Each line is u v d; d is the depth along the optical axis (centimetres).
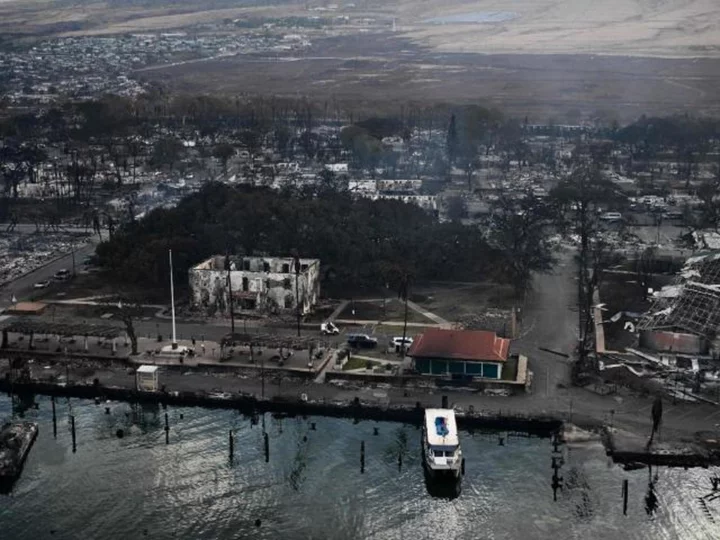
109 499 15700
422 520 15012
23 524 15038
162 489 15988
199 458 16988
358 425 18225
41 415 18775
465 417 17862
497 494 15675
